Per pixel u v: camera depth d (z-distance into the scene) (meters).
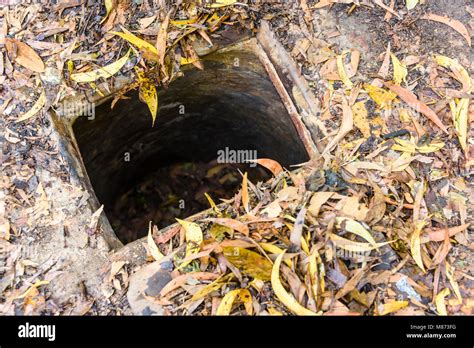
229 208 1.07
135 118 1.34
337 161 1.09
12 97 1.12
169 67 1.16
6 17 1.18
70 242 1.04
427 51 1.19
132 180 1.63
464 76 1.17
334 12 1.21
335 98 1.13
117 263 1.02
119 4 1.19
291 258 0.99
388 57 1.17
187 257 1.00
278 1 1.20
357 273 0.98
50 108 1.12
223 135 1.56
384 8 1.22
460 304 1.00
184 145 1.60
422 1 1.23
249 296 0.98
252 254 1.00
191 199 1.68
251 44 1.19
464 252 1.05
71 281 1.01
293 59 1.16
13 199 1.06
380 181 1.07
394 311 0.99
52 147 1.09
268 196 1.07
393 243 1.03
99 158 1.37
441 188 1.09
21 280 1.01
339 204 1.04
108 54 1.15
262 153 1.55
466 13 1.23
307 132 1.13
